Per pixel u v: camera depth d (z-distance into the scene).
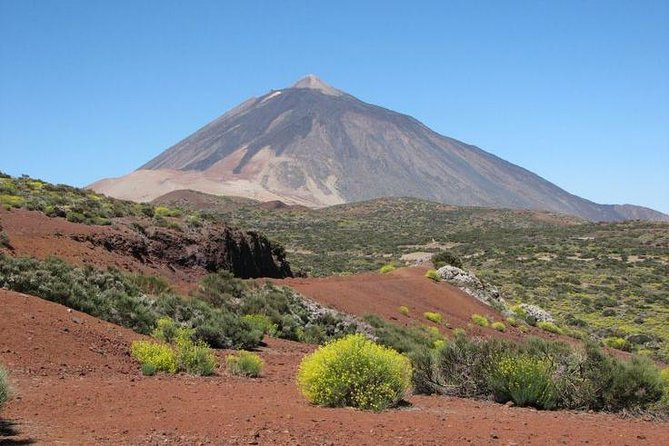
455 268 52.28
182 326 21.14
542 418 11.34
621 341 45.53
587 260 98.00
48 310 17.22
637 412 12.62
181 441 8.52
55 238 32.84
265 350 22.52
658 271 87.06
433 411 11.55
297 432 9.13
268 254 54.44
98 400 11.23
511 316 47.59
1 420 9.38
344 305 35.56
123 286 23.69
